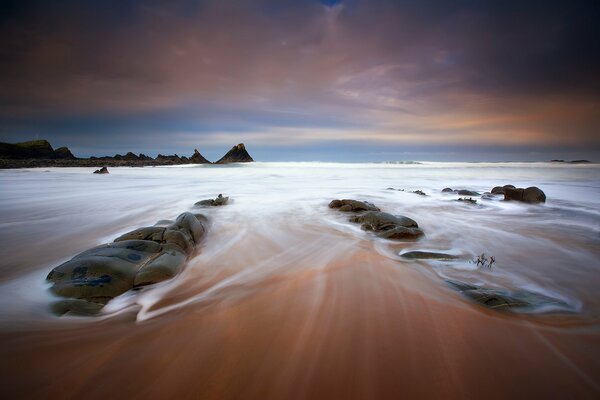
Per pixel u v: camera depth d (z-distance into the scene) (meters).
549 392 2.50
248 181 25.02
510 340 3.19
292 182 24.34
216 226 8.74
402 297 4.15
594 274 5.43
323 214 10.60
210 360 2.81
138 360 2.80
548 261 6.11
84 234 8.09
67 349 2.96
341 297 4.14
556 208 12.35
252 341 3.11
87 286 4.06
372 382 2.55
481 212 11.48
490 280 5.07
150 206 12.27
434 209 12.06
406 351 2.96
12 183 21.09
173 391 2.45
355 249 6.55
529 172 36.62
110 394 2.41
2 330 3.25
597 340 3.24
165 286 4.51
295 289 4.41
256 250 6.48
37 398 2.36
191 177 28.73
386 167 50.19
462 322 3.51
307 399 2.38
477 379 2.61
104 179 25.34
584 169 41.38
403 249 6.73
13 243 7.23
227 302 4.00
